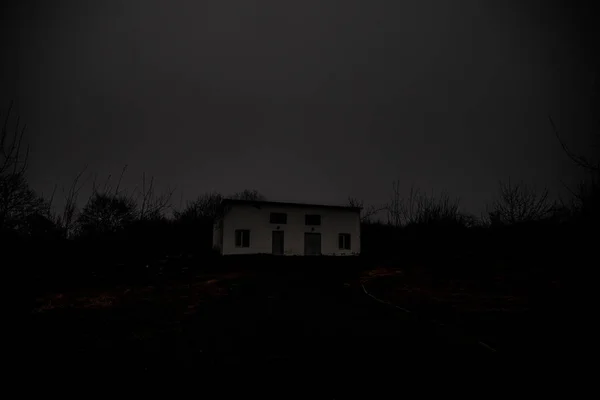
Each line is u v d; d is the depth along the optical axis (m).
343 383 3.88
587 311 6.00
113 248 15.21
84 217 14.56
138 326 6.58
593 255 7.68
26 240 11.14
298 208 26.80
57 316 7.24
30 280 10.22
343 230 27.58
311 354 4.92
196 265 18.58
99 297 9.68
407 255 20.45
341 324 6.71
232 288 11.89
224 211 25.36
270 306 8.69
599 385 3.52
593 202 6.85
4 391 3.71
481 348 4.89
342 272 17.00
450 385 3.75
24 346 5.24
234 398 3.53
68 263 12.95
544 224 14.06
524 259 13.95
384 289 11.41
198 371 4.30
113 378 4.08
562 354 4.35
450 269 14.64
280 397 3.55
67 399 3.53
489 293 9.16
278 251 25.94
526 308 6.97
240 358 4.76
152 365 4.50
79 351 5.08
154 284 12.73
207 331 6.23
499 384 3.72
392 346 5.22
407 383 3.84
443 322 6.52
